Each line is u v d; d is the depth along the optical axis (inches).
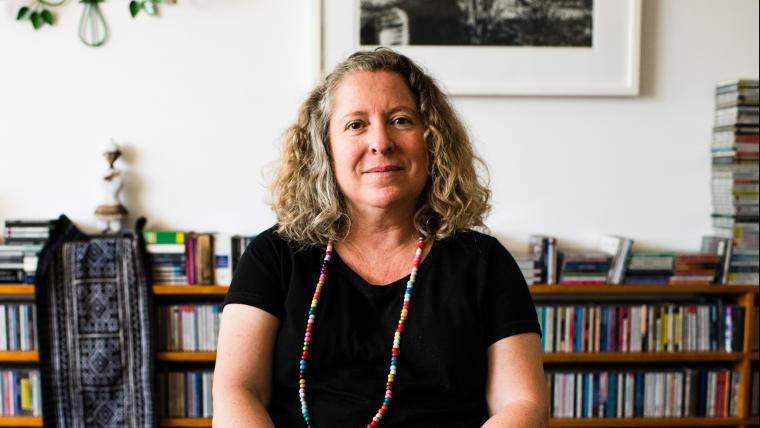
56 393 93.2
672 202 106.3
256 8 102.0
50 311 92.9
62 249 93.4
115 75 101.4
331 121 53.4
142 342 94.5
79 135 101.4
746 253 100.1
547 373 99.5
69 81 101.0
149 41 101.4
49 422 92.8
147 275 94.6
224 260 96.7
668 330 100.3
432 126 53.4
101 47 101.0
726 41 106.0
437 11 102.0
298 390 50.3
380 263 53.4
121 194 102.3
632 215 106.3
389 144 50.9
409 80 53.6
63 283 93.2
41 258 92.3
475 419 49.9
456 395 50.0
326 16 101.3
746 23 106.0
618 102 105.7
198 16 101.7
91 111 101.4
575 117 105.6
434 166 54.2
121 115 101.8
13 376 95.7
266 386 50.6
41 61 100.6
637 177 106.3
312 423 49.3
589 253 102.3
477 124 104.7
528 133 105.2
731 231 101.2
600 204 106.3
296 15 102.4
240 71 102.5
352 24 101.4
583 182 106.1
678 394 100.5
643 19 105.0
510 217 105.9
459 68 102.7
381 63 53.2
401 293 51.8
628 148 106.2
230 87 102.7
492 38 102.7
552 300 105.3
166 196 103.0
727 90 102.7
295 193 54.7
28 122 101.0
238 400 47.5
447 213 53.4
